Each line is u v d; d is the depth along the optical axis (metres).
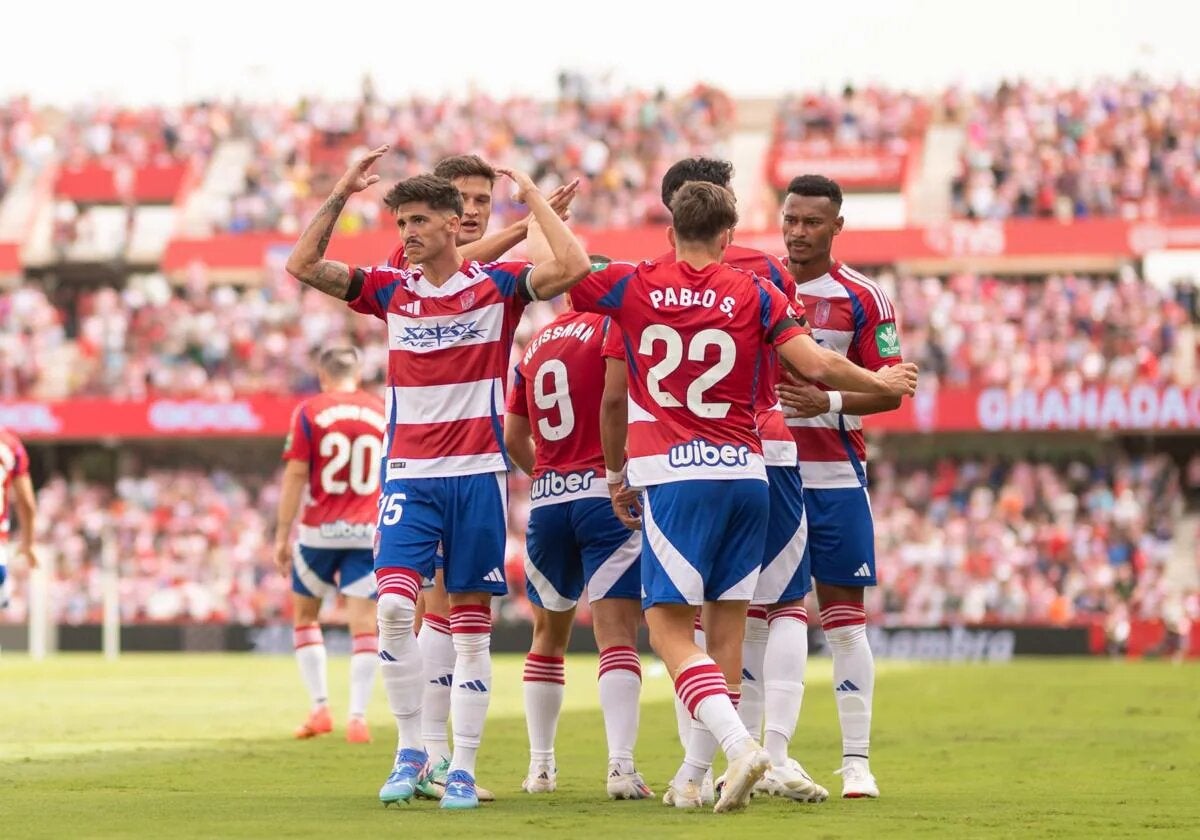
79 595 107.69
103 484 128.12
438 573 25.39
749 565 22.89
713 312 22.59
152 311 126.50
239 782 27.89
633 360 22.94
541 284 23.06
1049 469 111.12
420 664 23.72
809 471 25.84
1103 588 100.56
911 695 57.94
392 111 145.00
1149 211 124.00
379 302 23.94
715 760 32.34
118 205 143.50
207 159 146.50
